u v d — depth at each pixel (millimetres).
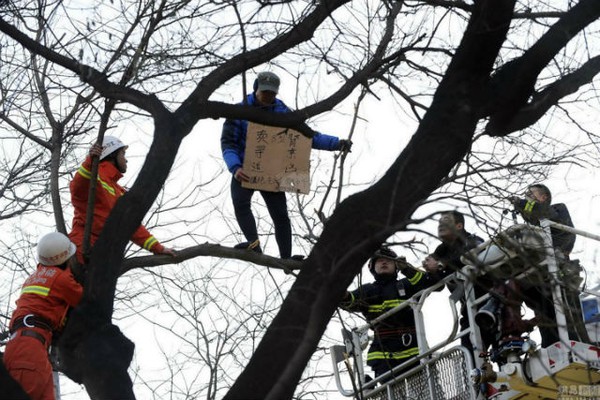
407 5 11430
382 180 8609
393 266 13688
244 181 13641
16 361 12102
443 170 8648
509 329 12062
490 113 9148
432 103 8977
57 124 11570
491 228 9602
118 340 8727
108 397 8430
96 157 10406
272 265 12133
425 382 12953
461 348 12492
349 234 8336
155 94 10305
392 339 13602
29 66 11719
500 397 12383
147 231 12148
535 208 11523
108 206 12680
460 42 9117
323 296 8133
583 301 11797
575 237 11805
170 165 9414
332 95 10531
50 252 12320
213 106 9914
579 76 9875
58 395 12703
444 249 11867
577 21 9258
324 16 10703
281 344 7934
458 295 12398
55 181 11562
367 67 10820
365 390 13562
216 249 12133
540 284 9242
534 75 9148
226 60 11234
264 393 7766
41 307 12328
